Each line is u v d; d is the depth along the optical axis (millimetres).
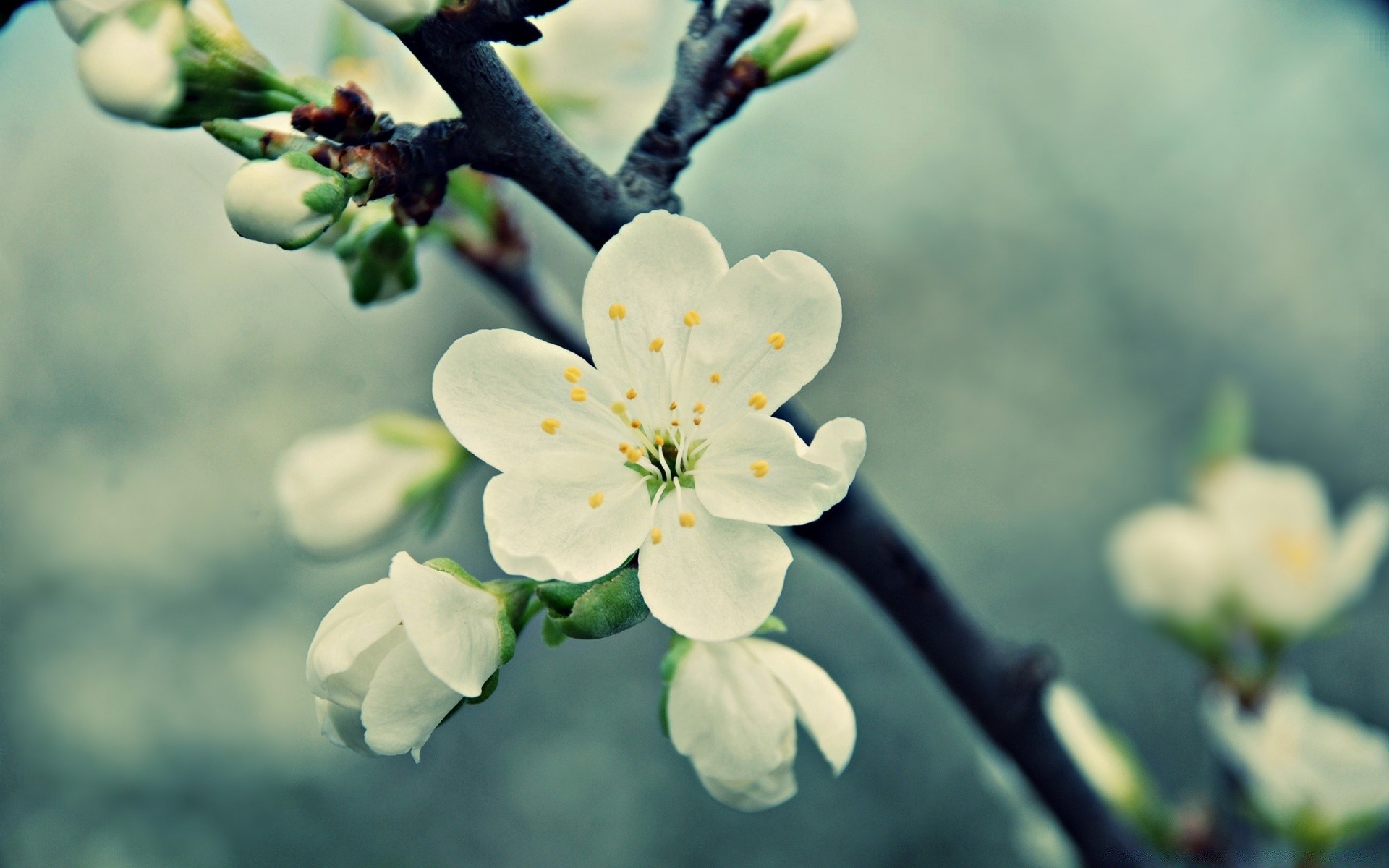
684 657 193
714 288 190
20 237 384
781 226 491
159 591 384
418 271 204
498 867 404
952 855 409
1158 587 243
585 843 411
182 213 377
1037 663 209
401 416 228
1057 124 507
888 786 419
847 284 497
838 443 185
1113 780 229
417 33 184
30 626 378
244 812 381
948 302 502
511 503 188
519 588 187
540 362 190
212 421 388
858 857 410
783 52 196
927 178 500
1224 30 500
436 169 189
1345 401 499
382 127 188
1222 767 236
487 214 223
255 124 196
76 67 182
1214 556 242
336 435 227
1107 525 472
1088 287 504
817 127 494
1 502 382
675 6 235
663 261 190
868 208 496
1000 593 459
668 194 194
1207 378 499
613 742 423
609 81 228
